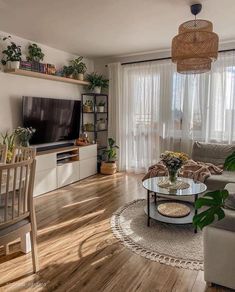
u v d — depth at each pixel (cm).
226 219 173
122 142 537
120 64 520
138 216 307
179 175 340
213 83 439
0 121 372
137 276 199
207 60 276
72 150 456
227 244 173
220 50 428
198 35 255
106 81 535
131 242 247
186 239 252
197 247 237
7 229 180
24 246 231
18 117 398
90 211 325
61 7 284
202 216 152
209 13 302
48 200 366
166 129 488
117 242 248
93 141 536
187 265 210
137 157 522
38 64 403
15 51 366
